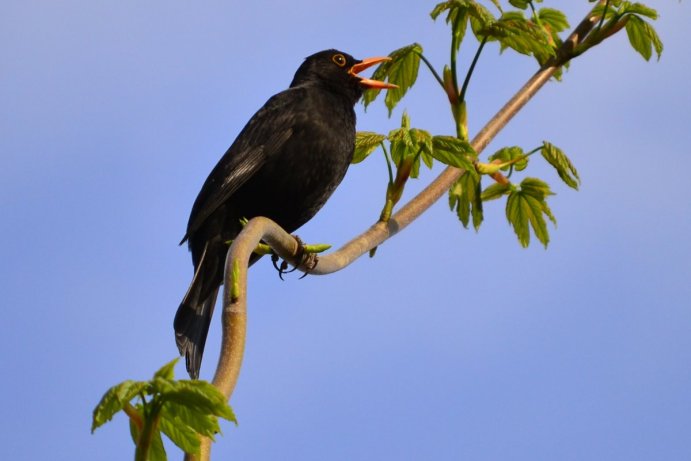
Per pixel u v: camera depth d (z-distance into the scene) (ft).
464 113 30.07
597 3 32.81
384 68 32.48
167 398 14.61
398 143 27.94
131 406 14.75
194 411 14.67
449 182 29.01
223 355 17.84
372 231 27.25
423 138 27.76
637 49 32.19
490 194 32.53
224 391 17.33
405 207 28.19
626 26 32.07
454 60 30.04
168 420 15.10
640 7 31.27
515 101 31.19
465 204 32.07
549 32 32.86
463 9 29.71
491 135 30.66
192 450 15.08
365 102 33.78
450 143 27.71
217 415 14.55
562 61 31.81
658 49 31.89
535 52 29.94
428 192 28.66
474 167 30.30
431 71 30.45
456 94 30.09
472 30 30.50
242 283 18.57
